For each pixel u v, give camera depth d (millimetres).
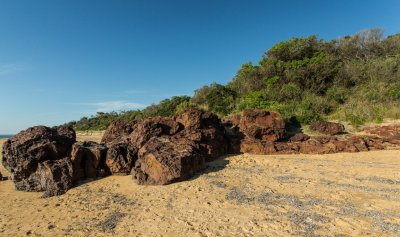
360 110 20484
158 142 12742
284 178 11188
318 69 25188
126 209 8883
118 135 15633
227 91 27625
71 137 13336
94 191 10781
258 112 17047
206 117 15344
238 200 9039
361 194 9242
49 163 11586
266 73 27266
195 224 7496
